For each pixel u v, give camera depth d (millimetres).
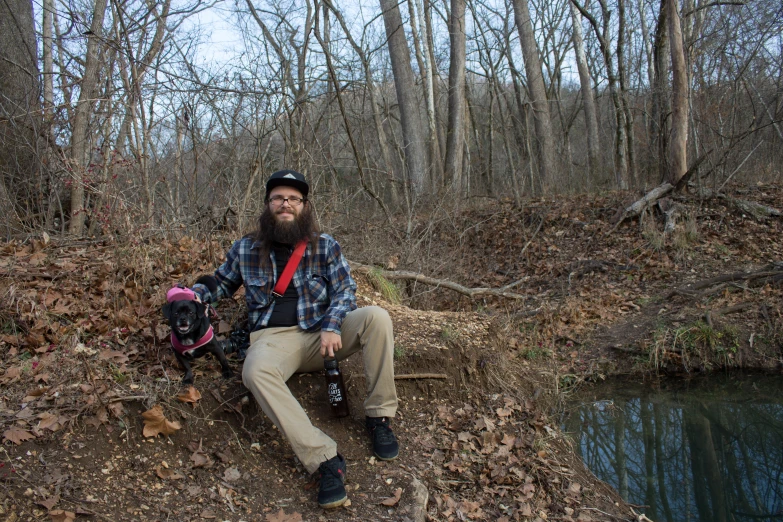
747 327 6625
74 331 3607
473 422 3951
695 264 8156
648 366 6410
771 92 12289
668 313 7113
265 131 7152
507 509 3299
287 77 7637
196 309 3162
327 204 7348
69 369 3281
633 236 9180
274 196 3334
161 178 5898
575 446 4641
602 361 6465
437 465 3547
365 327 3334
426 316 4977
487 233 10234
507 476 3539
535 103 15273
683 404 5781
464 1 14250
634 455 4906
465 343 4520
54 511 2551
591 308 7555
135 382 3320
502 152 21906
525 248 9523
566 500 3549
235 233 5652
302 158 7121
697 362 6391
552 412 4953
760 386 5984
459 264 8883
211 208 6109
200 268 4691
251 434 3354
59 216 6102
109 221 4555
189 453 3154
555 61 20594
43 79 6512
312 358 3451
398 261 7453
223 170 6590
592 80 21641
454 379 4242
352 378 3859
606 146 19703
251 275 3416
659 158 11242
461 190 11453
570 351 6680
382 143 12703
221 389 3430
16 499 2570
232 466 3152
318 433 3018
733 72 11422
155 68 5699
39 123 5906
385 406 3414
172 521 2744
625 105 13273
